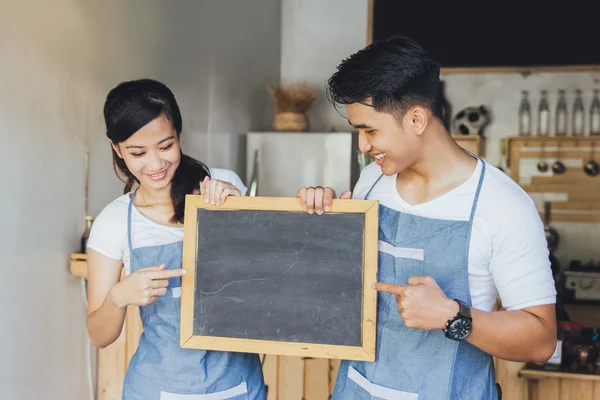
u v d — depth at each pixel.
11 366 2.35
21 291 2.40
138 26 3.34
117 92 1.58
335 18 5.48
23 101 2.41
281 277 1.57
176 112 1.62
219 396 1.68
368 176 1.67
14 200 2.36
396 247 1.51
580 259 5.23
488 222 1.42
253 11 5.05
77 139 2.79
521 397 2.61
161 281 1.54
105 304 1.58
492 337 1.35
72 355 2.76
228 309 1.59
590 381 2.55
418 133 1.38
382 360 1.53
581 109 5.18
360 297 1.53
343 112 5.41
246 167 4.97
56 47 2.62
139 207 1.73
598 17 5.06
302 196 1.55
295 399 2.84
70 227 2.73
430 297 1.34
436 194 1.48
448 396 1.46
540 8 5.12
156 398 1.67
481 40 5.19
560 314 3.08
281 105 4.96
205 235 1.62
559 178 5.25
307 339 1.55
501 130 5.35
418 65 1.35
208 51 4.29
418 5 5.23
